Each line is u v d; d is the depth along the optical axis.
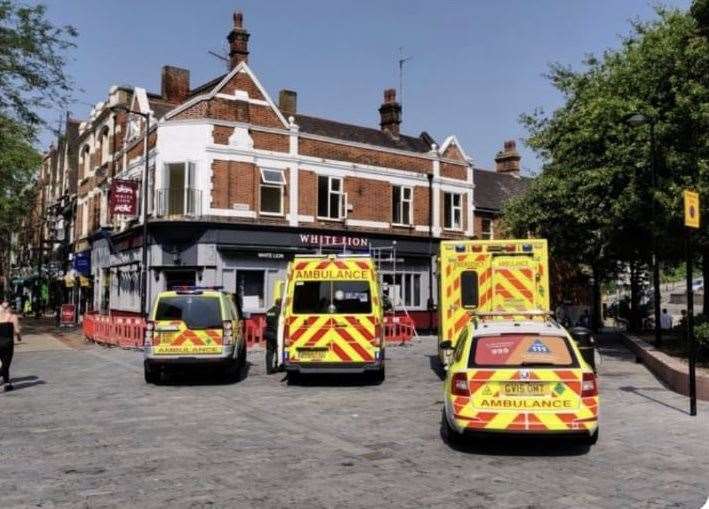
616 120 17.39
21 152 26.16
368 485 6.24
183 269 24.88
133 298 27.33
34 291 47.78
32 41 26.70
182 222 24.33
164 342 13.15
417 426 9.02
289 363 12.91
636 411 9.95
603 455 7.39
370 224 29.61
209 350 13.19
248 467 6.88
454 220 33.53
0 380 13.81
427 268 31.75
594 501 5.77
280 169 26.77
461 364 7.50
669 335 21.72
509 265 13.56
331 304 12.98
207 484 6.27
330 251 27.84
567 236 24.33
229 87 25.89
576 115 19.89
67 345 22.30
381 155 30.41
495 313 8.91
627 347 20.70
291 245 26.61
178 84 31.91
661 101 16.75
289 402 11.07
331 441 8.10
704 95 14.58
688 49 14.87
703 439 8.16
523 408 7.12
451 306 13.67
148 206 26.22
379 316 13.05
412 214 31.42
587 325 28.98
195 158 24.97
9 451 7.59
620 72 18.09
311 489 6.11
